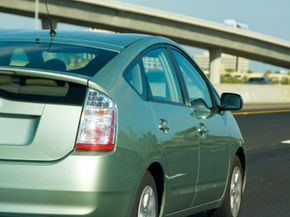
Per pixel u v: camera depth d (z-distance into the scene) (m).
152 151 7.58
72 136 6.90
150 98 7.99
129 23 97.62
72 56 7.65
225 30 109.62
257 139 25.12
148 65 8.20
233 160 10.20
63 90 7.02
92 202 6.81
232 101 9.91
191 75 9.41
